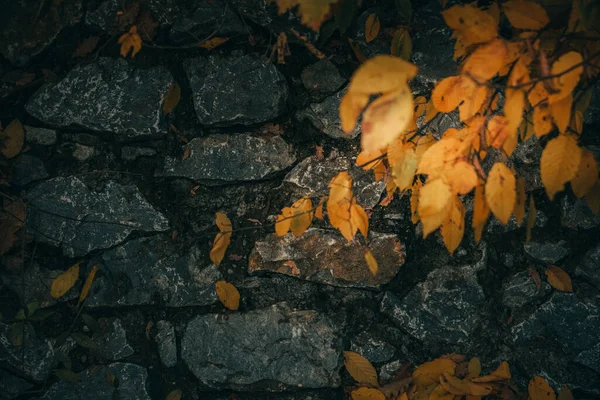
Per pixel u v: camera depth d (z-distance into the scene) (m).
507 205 0.79
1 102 1.25
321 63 1.25
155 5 1.24
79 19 1.24
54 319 1.26
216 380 1.26
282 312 1.26
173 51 1.26
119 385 1.26
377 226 1.25
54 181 1.26
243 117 1.25
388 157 1.01
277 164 1.26
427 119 1.03
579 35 0.84
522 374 1.23
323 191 1.25
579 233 1.23
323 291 1.26
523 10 0.82
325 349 1.25
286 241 1.26
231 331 1.26
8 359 1.26
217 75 1.25
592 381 1.22
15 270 1.25
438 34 1.22
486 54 0.78
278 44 1.12
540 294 1.23
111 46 1.25
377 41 1.23
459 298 1.24
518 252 1.24
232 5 1.23
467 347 1.25
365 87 0.73
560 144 0.81
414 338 1.25
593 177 0.87
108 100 1.25
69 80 1.25
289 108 1.26
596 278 1.22
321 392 1.26
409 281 1.26
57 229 1.26
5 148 1.25
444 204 0.80
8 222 1.25
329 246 1.25
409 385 1.22
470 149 0.82
